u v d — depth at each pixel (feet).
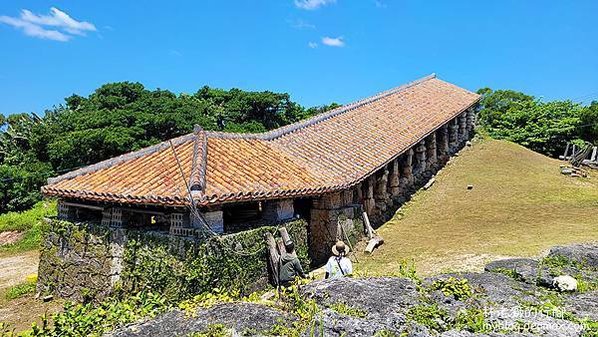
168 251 28.32
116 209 31.91
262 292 30.01
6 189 85.56
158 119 91.35
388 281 16.10
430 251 38.73
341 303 14.14
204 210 27.94
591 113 98.37
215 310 14.43
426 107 71.51
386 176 53.31
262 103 116.26
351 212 43.39
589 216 46.42
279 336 12.75
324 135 50.55
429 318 13.28
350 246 41.24
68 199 35.12
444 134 74.28
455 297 14.90
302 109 129.59
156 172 32.17
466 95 86.12
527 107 115.14
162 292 28.02
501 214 50.60
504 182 64.28
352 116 59.00
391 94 73.10
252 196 29.76
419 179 64.80
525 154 83.35
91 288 32.24
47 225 35.86
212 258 27.45
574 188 59.62
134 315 15.96
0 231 63.82
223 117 113.50
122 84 107.24
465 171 70.90
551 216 47.65
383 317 13.24
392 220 52.75
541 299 15.02
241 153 37.35
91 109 102.42
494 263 19.06
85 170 35.99
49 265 35.45
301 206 42.34
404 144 54.34
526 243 37.14
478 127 100.83
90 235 32.73
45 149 98.99
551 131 102.06
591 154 80.48
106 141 84.12
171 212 28.81
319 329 12.67
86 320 15.72
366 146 50.62
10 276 44.98
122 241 30.78
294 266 29.01
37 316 31.55
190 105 104.17
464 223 48.55
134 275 29.58
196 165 30.94
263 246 31.50
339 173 41.45
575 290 15.79
